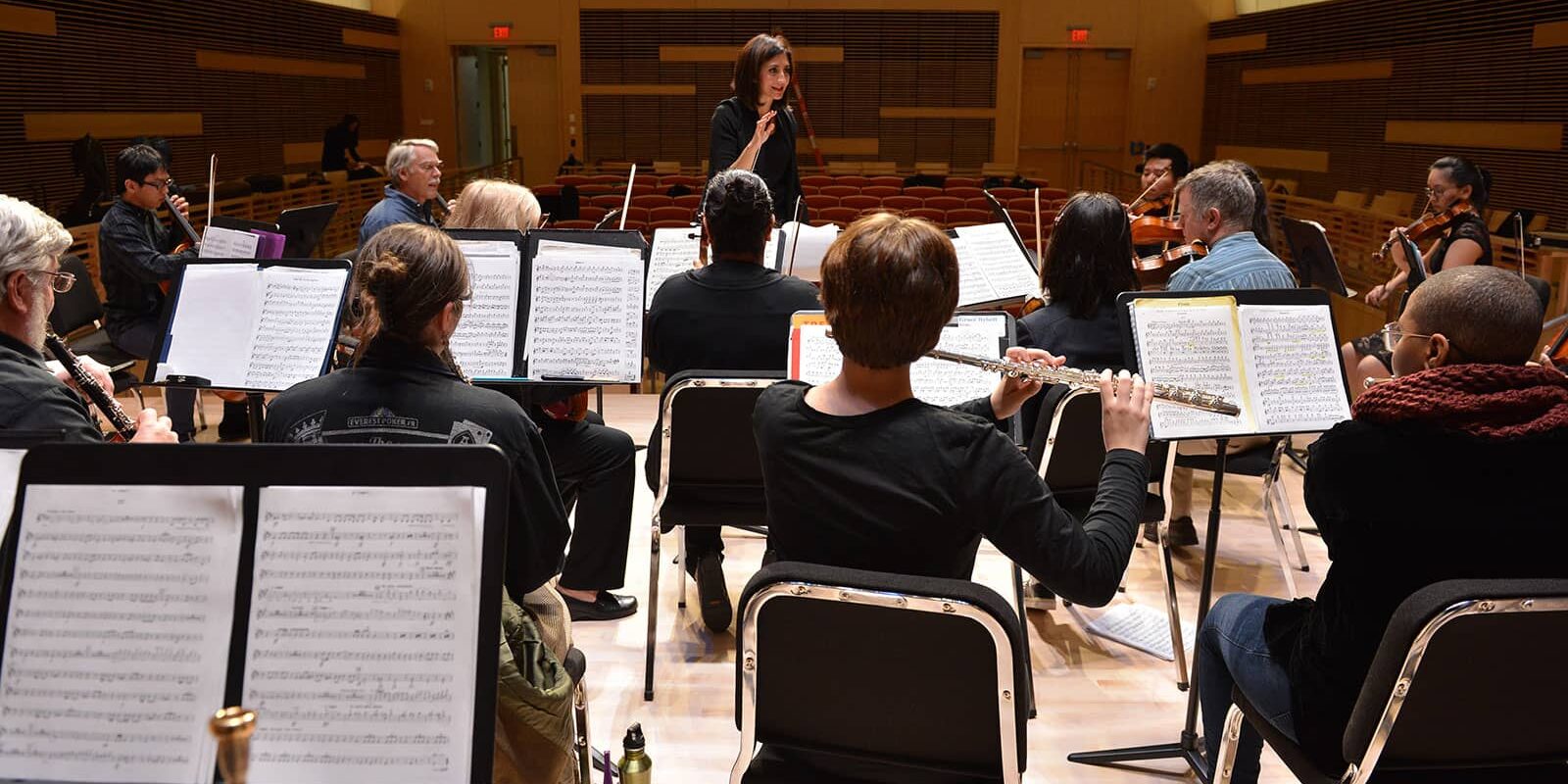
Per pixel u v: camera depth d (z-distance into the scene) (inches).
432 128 631.8
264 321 116.7
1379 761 66.8
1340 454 68.7
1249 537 167.3
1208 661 87.1
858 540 65.4
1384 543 67.7
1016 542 63.0
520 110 637.9
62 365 90.8
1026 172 635.5
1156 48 611.5
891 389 66.8
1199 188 135.5
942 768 66.0
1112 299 119.1
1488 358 70.9
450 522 52.1
